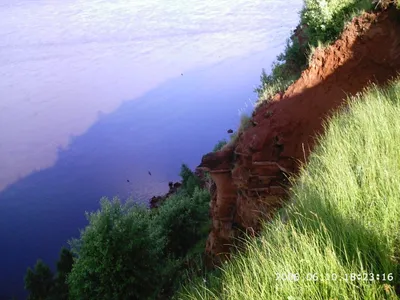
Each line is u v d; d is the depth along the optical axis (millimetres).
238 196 10727
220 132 54906
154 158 52375
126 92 78625
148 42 103188
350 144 6109
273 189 9531
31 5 154250
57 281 20328
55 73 93562
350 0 11789
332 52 10633
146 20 121438
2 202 48438
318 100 10078
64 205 46000
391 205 4078
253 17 99750
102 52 103312
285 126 9812
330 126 7441
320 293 3375
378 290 3201
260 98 12188
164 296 12359
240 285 4016
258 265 4141
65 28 123938
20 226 42688
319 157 6328
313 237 3883
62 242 39500
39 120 71188
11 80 90375
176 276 13133
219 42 90000
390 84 9273
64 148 60438
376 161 5027
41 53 105812
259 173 9789
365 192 4598
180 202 19297
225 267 5000
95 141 61500
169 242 18406
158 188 44688
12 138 65312
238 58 77438
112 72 89812
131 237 13094
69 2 154625
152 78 82000
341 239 3793
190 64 82938
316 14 12078
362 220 4090
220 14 110688
